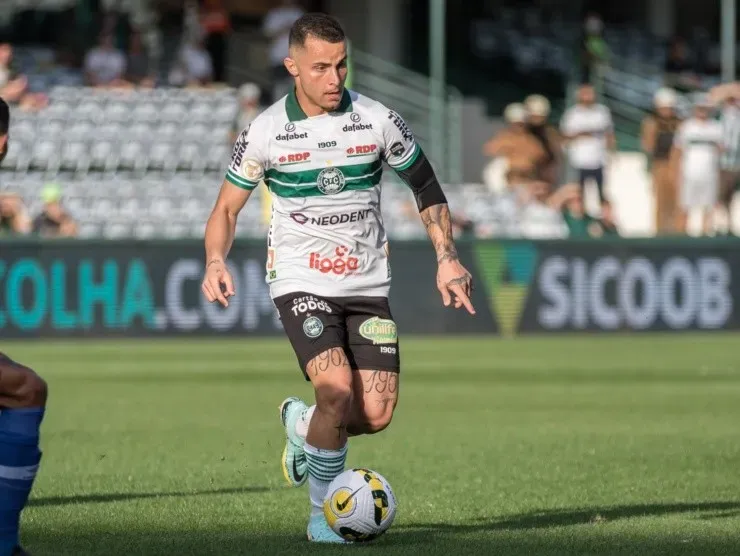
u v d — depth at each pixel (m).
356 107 19.73
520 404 41.75
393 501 19.14
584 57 96.62
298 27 19.17
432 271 68.75
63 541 19.45
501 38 112.44
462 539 19.64
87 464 28.59
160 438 33.22
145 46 95.88
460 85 109.94
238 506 23.02
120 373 51.31
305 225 19.64
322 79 19.08
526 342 66.19
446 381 49.00
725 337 69.31
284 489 25.12
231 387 46.47
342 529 19.03
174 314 66.19
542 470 27.80
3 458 15.70
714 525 20.98
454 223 76.38
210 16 93.12
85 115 86.06
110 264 65.50
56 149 84.56
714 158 81.62
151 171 85.31
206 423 36.47
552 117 102.31
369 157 19.69
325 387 19.05
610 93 102.56
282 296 19.64
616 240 70.12
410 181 20.27
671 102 83.25
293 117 19.58
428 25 113.06
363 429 20.05
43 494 24.39
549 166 83.94
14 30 101.38
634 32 114.62
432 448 31.50
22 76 88.12
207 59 92.25
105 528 20.70
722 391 45.72
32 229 72.88
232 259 66.81
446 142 93.12
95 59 90.38
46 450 30.89
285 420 21.27
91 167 84.75
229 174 19.75
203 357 58.25
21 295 64.62
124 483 25.83
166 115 87.00
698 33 114.12
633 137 99.44
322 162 19.48
